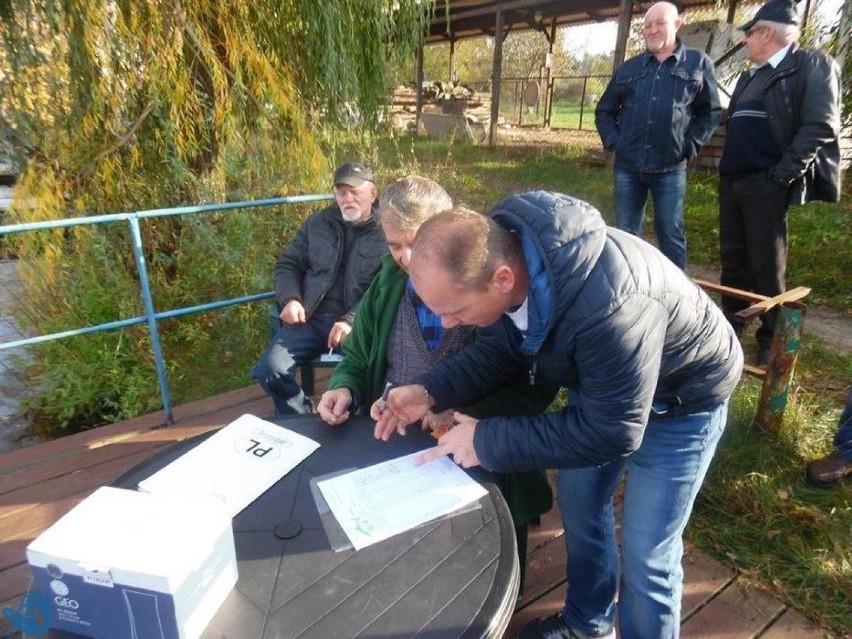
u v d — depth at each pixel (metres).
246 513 1.32
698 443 1.50
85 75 3.78
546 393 1.90
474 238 1.14
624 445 1.27
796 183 3.21
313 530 1.27
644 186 4.19
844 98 6.27
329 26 4.14
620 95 4.13
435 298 1.18
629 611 1.58
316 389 3.26
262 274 4.24
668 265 1.31
